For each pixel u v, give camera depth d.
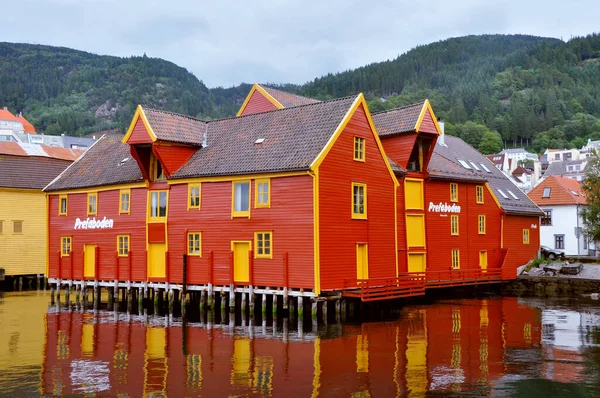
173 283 33.12
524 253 49.44
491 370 19.09
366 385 17.47
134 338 24.84
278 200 29.39
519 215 49.16
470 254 43.38
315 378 18.20
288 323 28.25
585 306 34.56
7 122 166.50
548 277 41.69
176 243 33.22
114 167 39.00
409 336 24.77
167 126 34.16
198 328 27.17
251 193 30.39
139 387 17.48
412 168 39.06
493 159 148.50
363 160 31.58
